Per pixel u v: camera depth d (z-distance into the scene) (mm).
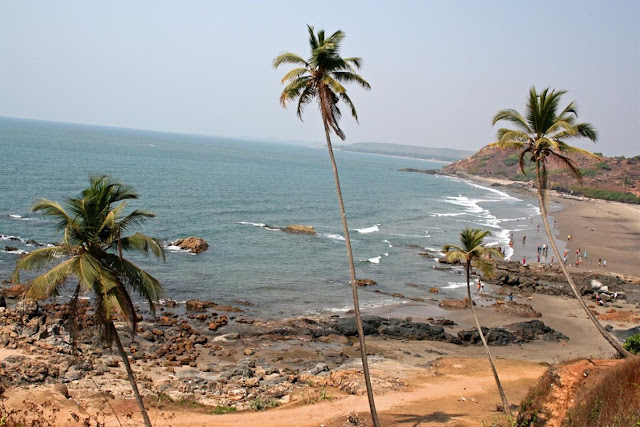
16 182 92250
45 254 16781
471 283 61688
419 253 75688
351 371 32281
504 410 25031
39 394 23578
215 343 37156
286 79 20344
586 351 40344
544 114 23234
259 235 76688
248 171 189125
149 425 18500
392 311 49219
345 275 60344
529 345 42000
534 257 78812
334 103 20875
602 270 71750
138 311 41344
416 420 24531
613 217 132625
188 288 49438
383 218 108562
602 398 15531
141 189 105562
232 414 25141
